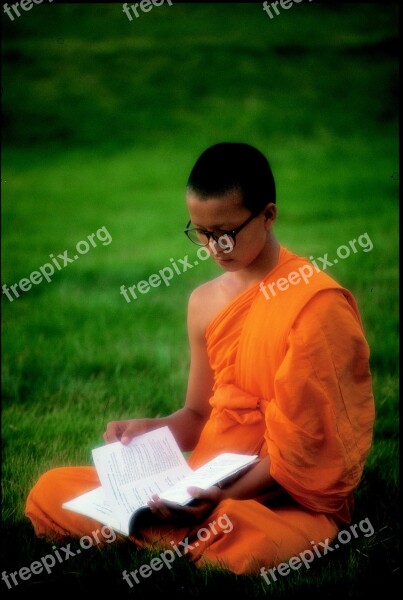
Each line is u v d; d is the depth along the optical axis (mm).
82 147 46812
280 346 8133
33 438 11688
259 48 60938
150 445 8570
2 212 33531
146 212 33312
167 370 14891
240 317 8539
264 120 49594
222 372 8648
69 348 16453
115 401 13164
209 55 60156
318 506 8133
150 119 50781
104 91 55000
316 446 8008
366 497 9688
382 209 30859
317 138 45781
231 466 8031
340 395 8023
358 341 8133
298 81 55000
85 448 11195
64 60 59562
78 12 69062
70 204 35062
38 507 8773
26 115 51375
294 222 29328
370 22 65562
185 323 18375
